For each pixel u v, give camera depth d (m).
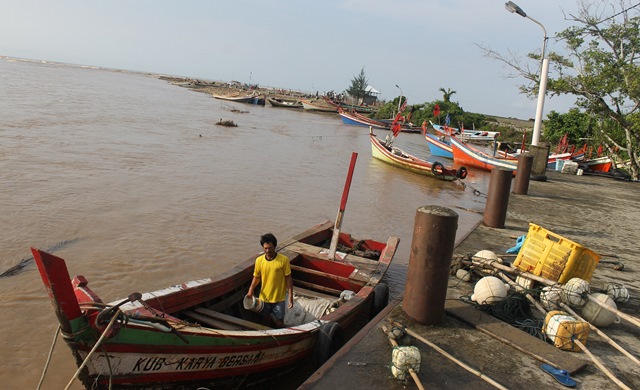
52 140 21.91
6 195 12.95
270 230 12.51
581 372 4.79
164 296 5.66
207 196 15.26
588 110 26.00
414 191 21.12
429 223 5.23
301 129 45.59
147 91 78.25
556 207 14.27
